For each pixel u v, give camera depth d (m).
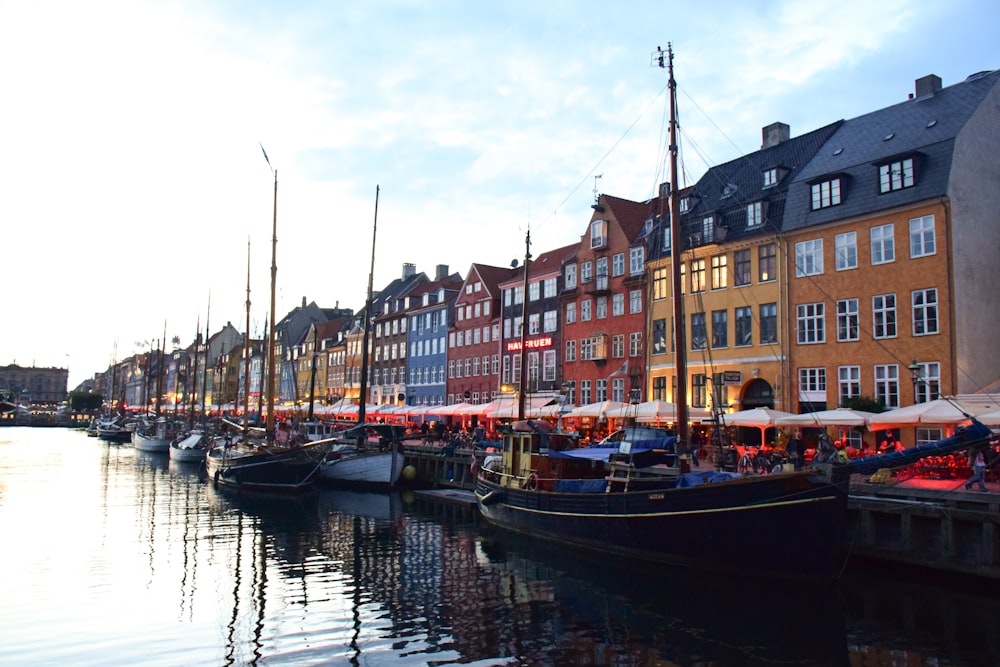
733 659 13.16
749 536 17.47
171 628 14.71
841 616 15.50
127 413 138.50
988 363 28.50
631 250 45.44
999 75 30.86
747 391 36.59
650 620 15.38
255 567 20.34
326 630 14.69
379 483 38.53
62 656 13.03
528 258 38.50
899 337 29.69
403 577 19.22
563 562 20.88
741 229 37.53
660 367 41.94
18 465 54.72
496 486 26.78
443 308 69.06
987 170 29.80
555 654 13.41
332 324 101.19
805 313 33.59
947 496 17.80
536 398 51.81
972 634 14.27
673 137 22.36
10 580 18.50
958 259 28.25
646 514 19.56
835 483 16.44
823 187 33.53
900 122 33.19
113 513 30.45
